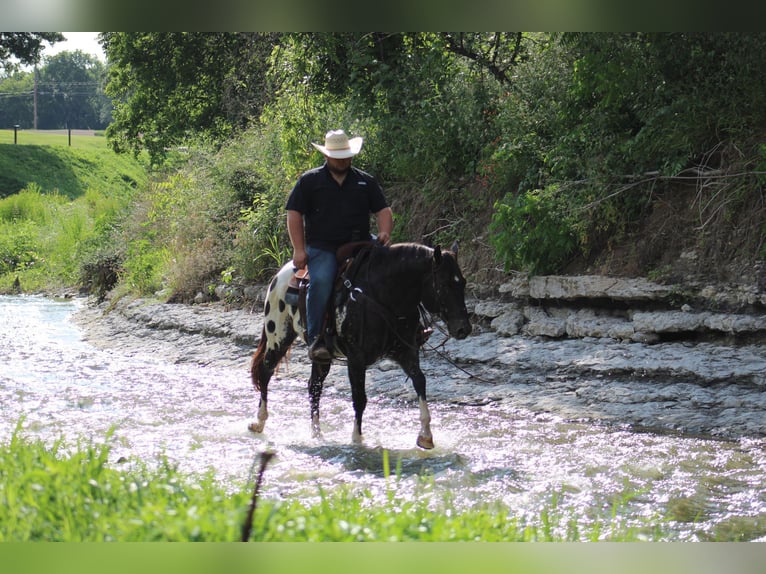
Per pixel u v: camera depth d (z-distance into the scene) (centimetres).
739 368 1102
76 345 2080
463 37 1845
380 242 946
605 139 1462
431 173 1839
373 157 1975
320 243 957
